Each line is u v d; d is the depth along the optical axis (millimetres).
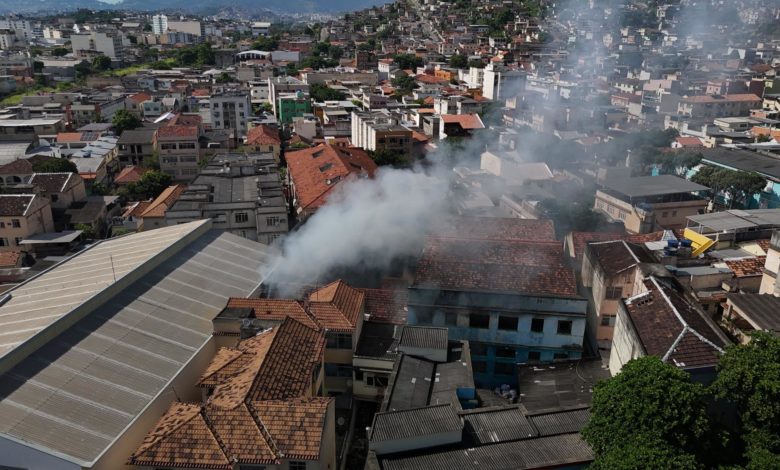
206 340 36281
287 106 137625
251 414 27188
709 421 26000
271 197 66625
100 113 136125
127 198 92312
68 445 25938
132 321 36219
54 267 46969
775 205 74562
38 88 183625
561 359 39594
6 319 37062
